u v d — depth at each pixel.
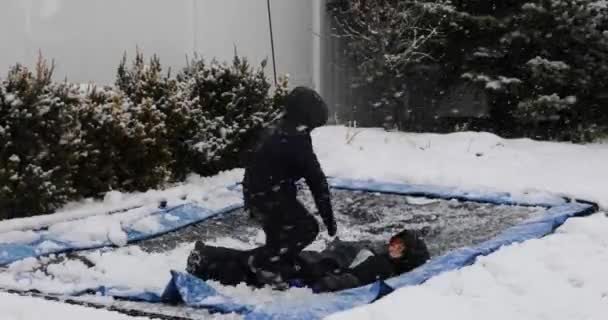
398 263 5.83
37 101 8.02
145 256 6.79
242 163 10.61
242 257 5.76
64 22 10.19
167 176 9.55
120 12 10.98
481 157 11.77
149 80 10.03
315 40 15.49
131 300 5.25
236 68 10.92
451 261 5.90
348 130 13.27
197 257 5.84
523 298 5.12
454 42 15.22
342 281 5.46
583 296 5.19
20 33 9.64
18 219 7.52
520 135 15.28
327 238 7.55
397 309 4.65
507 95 15.23
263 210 5.53
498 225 7.72
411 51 14.52
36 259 6.51
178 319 4.72
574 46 14.58
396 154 11.77
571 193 8.82
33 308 4.71
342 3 15.90
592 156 12.07
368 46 15.17
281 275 5.57
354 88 16.30
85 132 8.68
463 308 4.82
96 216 7.89
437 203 8.85
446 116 15.91
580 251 6.22
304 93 5.42
